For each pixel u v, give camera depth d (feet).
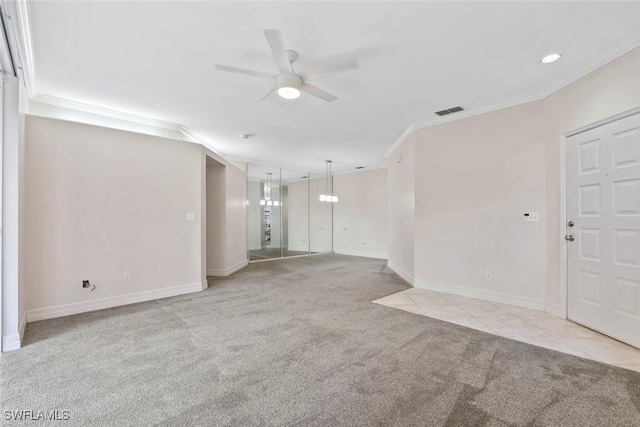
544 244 11.42
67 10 6.77
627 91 8.25
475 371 7.07
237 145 19.66
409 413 5.59
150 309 11.87
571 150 10.27
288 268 21.75
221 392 6.27
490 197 12.82
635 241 8.20
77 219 11.49
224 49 8.49
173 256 14.07
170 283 13.96
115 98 11.83
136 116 13.84
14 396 6.11
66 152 11.27
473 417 5.47
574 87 9.99
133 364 7.45
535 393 6.20
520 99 11.85
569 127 10.21
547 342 8.66
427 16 7.06
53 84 10.59
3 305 8.21
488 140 12.85
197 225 14.90
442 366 7.32
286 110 13.23
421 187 15.15
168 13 6.94
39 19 7.07
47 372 7.06
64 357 7.82
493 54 8.75
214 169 19.01
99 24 7.32
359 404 5.86
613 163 8.79
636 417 5.47
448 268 14.19
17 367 7.30
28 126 10.52
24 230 10.18
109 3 6.58
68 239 11.28
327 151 21.43
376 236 27.73
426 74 9.96
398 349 8.25
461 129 13.67
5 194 8.30
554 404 5.83
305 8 6.78
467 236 13.52
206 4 6.64
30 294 10.51
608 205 8.95
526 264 11.88
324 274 19.31
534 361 7.54
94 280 11.84
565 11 6.90
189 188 14.66
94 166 11.89
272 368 7.25
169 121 14.71
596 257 9.36
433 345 8.50
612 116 8.67
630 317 8.33
